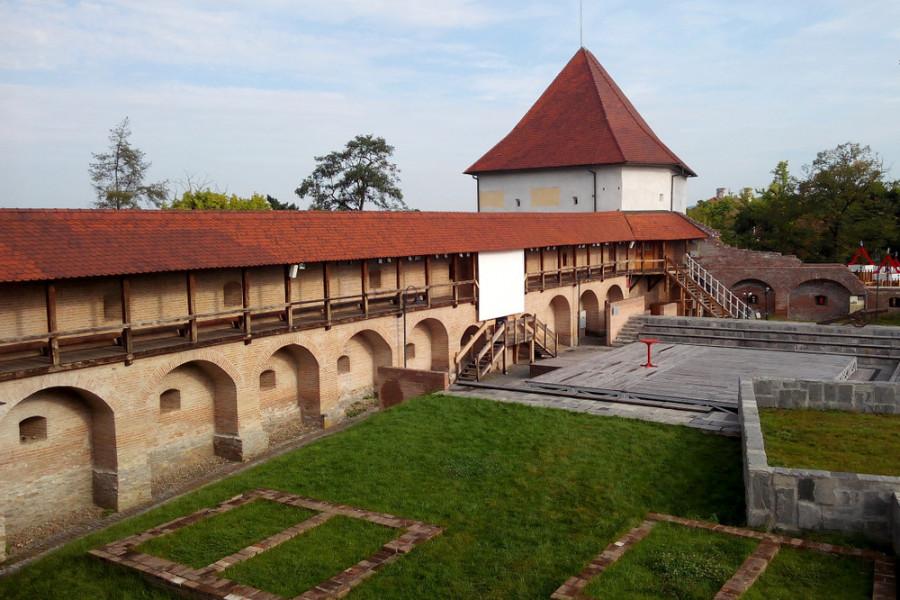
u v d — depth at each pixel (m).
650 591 10.02
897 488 10.91
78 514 17.27
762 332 29.52
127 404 17.48
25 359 16.36
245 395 20.47
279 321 22.75
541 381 22.92
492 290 29.67
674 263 41.44
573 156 42.66
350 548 12.05
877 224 53.38
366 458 16.36
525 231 31.89
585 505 13.35
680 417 18.27
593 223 36.72
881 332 27.08
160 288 19.83
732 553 10.83
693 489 13.75
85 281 18.05
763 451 12.54
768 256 43.38
